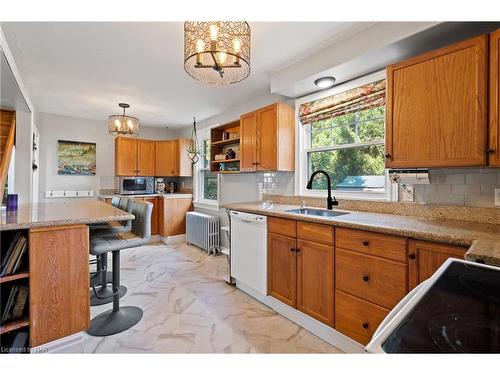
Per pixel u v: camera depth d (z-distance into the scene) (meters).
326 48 2.18
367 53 1.90
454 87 1.49
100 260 2.77
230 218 2.80
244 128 3.22
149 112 4.28
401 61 1.81
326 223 1.82
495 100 1.35
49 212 1.93
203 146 4.89
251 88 3.17
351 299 1.69
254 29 1.92
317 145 2.83
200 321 2.09
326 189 2.73
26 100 2.61
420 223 1.63
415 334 0.53
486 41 1.38
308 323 1.98
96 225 2.75
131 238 2.24
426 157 1.59
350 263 1.70
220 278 3.02
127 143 4.82
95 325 1.99
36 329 1.45
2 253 1.52
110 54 2.30
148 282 2.89
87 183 4.76
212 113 4.34
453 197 1.80
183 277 3.04
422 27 1.62
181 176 5.29
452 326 0.56
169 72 2.69
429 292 0.73
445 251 1.30
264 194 3.37
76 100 3.63
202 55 1.81
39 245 1.47
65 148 4.54
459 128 1.47
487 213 1.64
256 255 2.44
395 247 1.49
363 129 2.42
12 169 2.91
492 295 0.71
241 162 3.26
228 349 1.74
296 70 2.44
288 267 2.13
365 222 1.67
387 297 1.52
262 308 2.32
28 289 1.47
